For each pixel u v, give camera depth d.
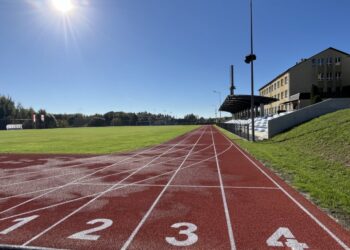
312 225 5.96
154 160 15.60
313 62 55.38
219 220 6.32
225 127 65.12
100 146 24.39
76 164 14.43
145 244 5.17
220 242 5.22
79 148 22.70
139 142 28.38
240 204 7.48
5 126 113.44
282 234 5.54
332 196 7.79
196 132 50.28
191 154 18.06
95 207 7.36
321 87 55.06
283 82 60.00
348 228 5.79
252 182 9.98
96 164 14.38
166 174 11.66
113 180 10.63
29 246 5.12
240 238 5.38
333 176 10.12
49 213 6.93
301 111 26.30
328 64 55.16
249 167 12.94
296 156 15.00
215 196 8.27
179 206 7.36
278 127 26.02
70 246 5.11
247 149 19.58
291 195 8.23
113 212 6.95
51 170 12.83
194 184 9.83
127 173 11.97
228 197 8.16
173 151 19.88
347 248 4.96
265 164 13.40
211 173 11.73
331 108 26.36
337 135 16.62
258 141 24.91
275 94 67.38
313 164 12.48
